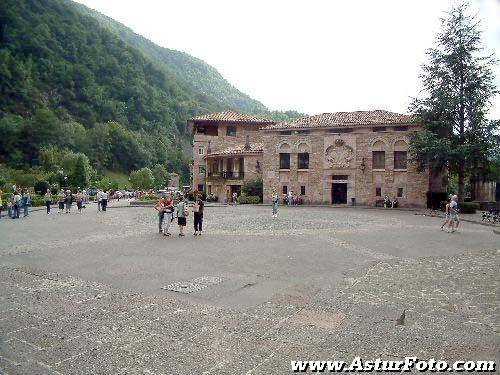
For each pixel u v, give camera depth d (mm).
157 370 4859
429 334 6004
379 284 9031
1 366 4992
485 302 7688
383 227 21406
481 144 34375
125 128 136500
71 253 12648
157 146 140625
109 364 5023
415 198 40406
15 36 126688
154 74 165625
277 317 6703
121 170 128500
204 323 6398
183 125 161375
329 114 48688
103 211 33750
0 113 110250
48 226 20969
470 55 36500
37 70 127188
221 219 25594
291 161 45594
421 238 16984
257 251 13258
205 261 11469
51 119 112000
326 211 34531
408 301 7738
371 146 42094
